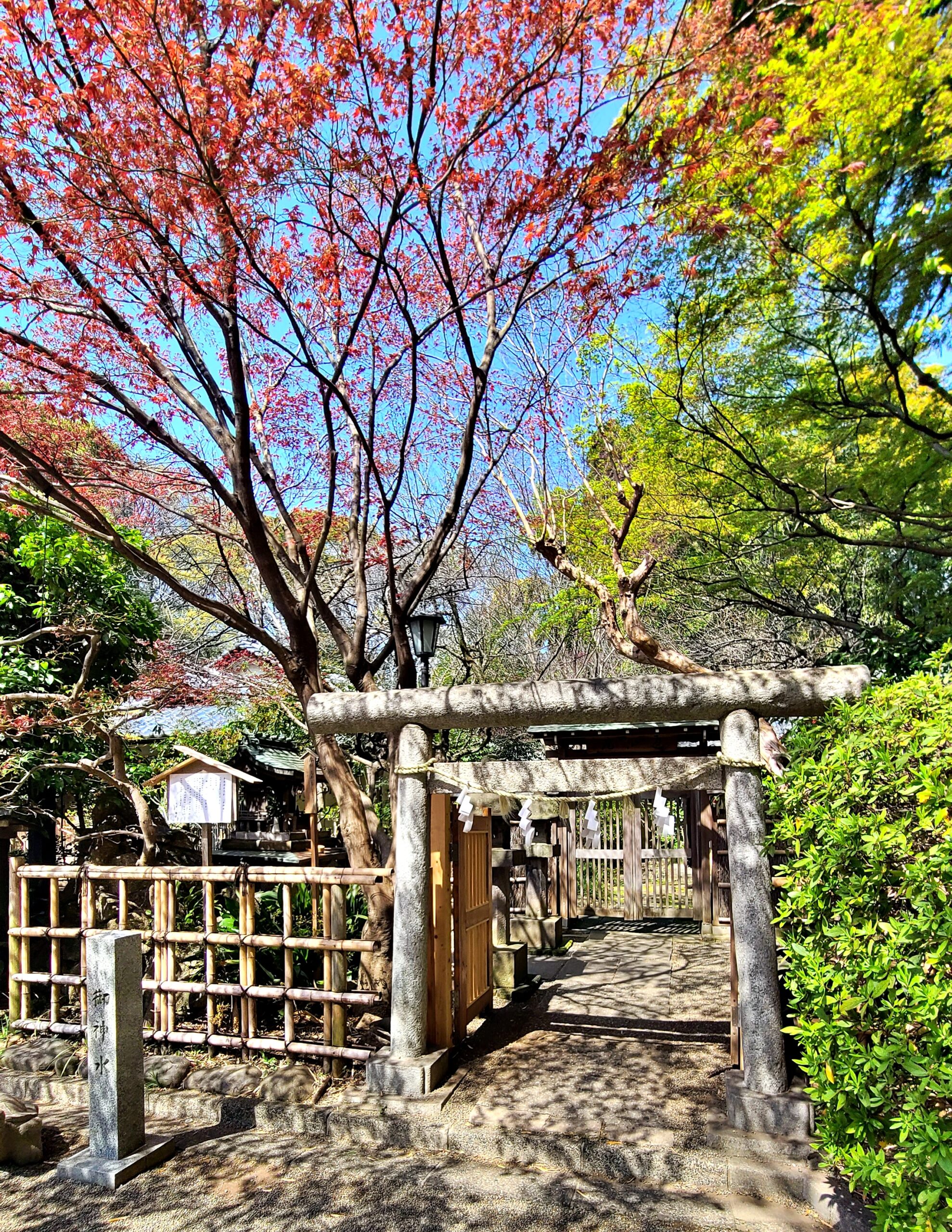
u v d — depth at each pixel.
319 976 6.43
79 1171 4.14
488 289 5.67
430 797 5.29
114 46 4.57
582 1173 4.00
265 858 6.86
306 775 5.93
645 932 9.55
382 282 6.91
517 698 4.76
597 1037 5.62
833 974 3.22
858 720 3.63
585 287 5.87
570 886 9.95
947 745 3.22
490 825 6.55
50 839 7.67
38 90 4.72
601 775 4.78
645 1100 4.50
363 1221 3.66
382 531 9.34
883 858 3.12
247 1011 5.29
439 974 5.17
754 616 12.27
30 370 5.96
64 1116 4.99
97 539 5.84
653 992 6.75
